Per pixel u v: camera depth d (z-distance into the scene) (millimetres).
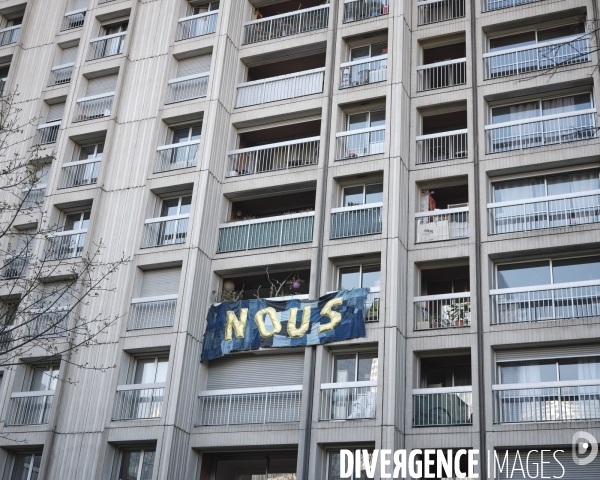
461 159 28375
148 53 34375
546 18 29734
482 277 26328
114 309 29297
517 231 26719
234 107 32688
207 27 34312
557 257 26516
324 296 27328
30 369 30344
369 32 31516
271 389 27125
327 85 31094
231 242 30047
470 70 29688
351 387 25969
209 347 28266
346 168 29266
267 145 31594
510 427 24031
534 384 24438
